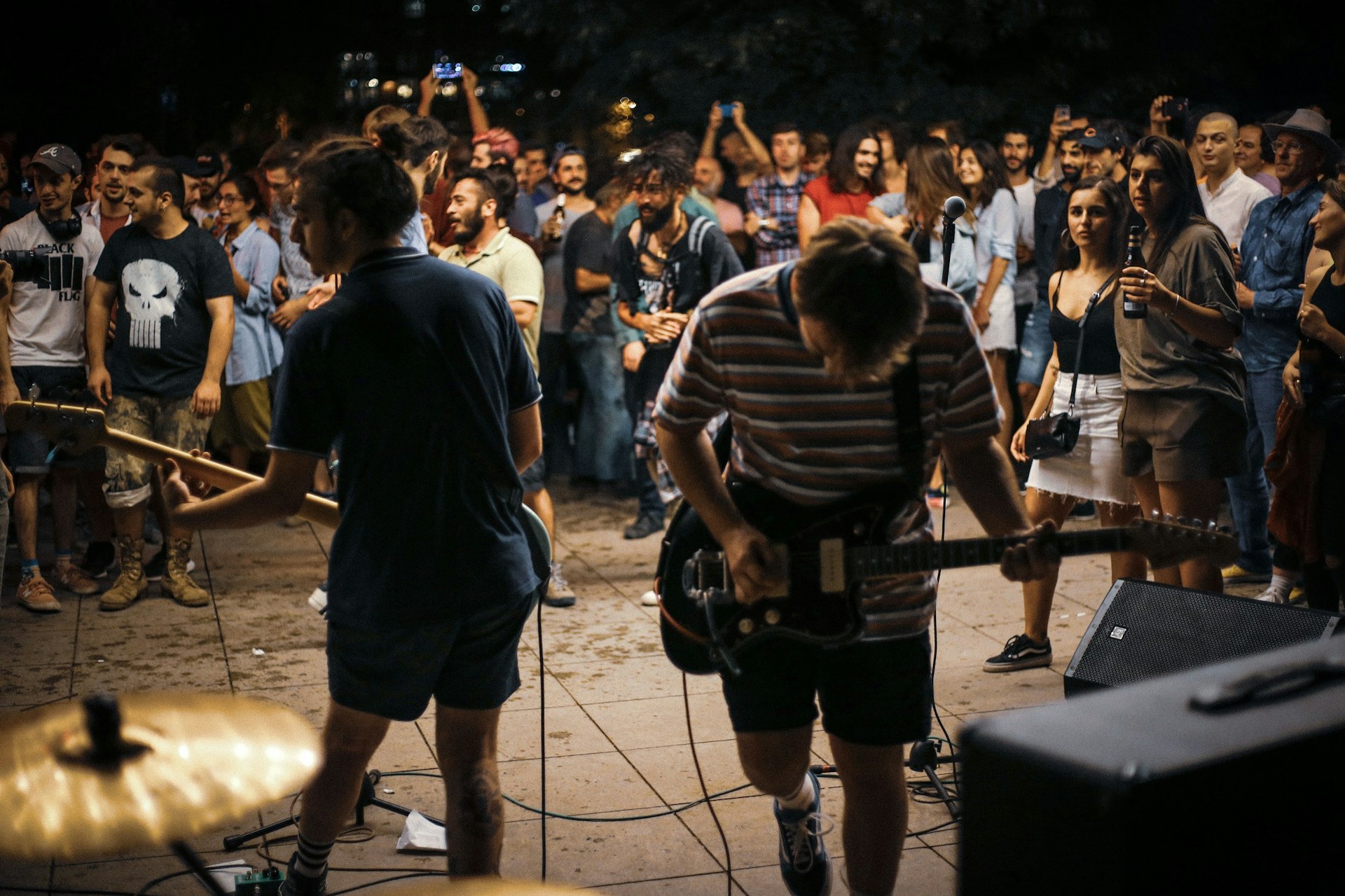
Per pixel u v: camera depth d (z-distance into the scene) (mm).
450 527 2768
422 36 13391
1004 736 1634
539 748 4199
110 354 6086
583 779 3965
